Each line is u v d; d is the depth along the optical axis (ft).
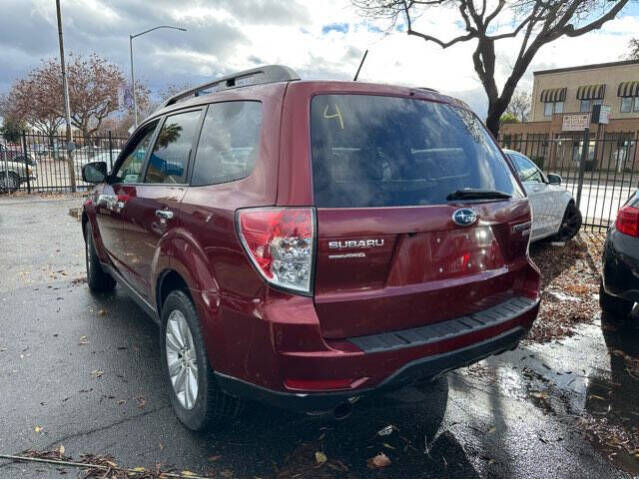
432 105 9.49
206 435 9.45
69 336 14.14
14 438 9.26
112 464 8.55
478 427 9.91
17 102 130.62
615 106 123.54
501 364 12.77
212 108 10.04
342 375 7.30
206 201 8.73
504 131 133.08
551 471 8.63
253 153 8.22
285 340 7.18
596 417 10.36
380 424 9.95
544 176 25.35
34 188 57.21
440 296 8.38
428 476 8.43
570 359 13.12
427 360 7.83
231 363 7.97
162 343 10.40
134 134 14.33
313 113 7.95
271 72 9.09
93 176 14.98
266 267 7.30
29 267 22.09
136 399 10.75
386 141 8.41
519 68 32.40
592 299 17.92
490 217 9.07
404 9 34.94
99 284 17.90
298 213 7.25
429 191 8.47
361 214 7.56
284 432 9.61
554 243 26.81
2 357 12.73
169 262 9.57
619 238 14.33
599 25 29.35
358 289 7.63
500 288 9.45
